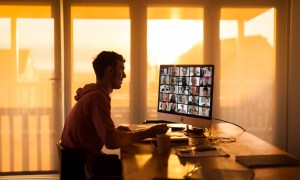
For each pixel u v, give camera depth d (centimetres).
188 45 400
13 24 377
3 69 377
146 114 399
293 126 405
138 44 396
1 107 379
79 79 390
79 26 389
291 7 396
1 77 377
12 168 383
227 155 186
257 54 404
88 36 390
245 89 404
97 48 391
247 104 405
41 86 381
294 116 405
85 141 201
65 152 188
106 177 142
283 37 405
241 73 403
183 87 257
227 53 402
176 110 264
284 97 406
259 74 405
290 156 182
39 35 380
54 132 385
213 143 219
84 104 201
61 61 382
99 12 391
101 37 392
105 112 197
